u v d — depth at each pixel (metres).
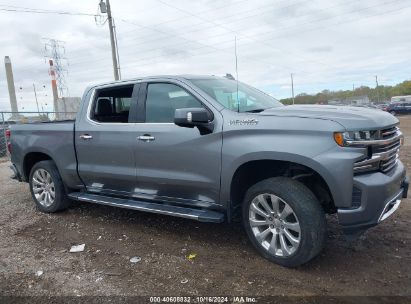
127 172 4.87
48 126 5.84
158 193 4.70
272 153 3.66
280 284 3.48
